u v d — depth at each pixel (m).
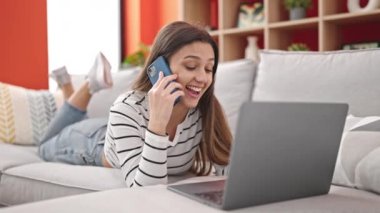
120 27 4.52
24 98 2.46
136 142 1.21
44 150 2.06
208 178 1.18
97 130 1.87
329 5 2.86
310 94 1.57
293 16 3.01
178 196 0.82
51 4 3.80
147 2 4.47
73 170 1.52
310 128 0.79
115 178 1.38
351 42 3.07
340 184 1.15
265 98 1.70
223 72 1.99
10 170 1.65
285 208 0.77
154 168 1.10
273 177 0.78
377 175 1.01
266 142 0.73
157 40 1.25
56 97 2.61
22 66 3.28
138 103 1.28
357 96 1.47
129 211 0.69
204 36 1.20
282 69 1.70
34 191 1.51
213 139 1.39
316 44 3.25
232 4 3.39
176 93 1.12
